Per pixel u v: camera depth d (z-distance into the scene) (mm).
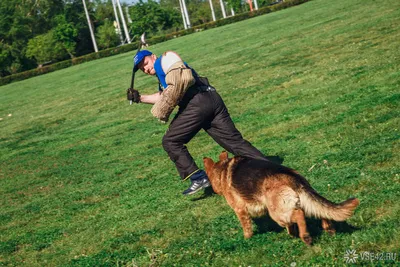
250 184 4340
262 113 10289
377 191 5160
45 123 17078
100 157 10602
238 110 11234
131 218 6441
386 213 4629
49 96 24719
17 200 8766
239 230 5129
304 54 16188
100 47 72375
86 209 7309
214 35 32656
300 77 12758
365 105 8477
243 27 32469
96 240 5977
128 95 6047
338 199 5219
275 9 41906
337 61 13250
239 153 5863
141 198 7145
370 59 12094
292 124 8820
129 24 69938
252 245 4648
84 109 18047
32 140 14562
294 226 4477
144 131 12102
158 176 8125
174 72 5535
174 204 6551
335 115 8508
